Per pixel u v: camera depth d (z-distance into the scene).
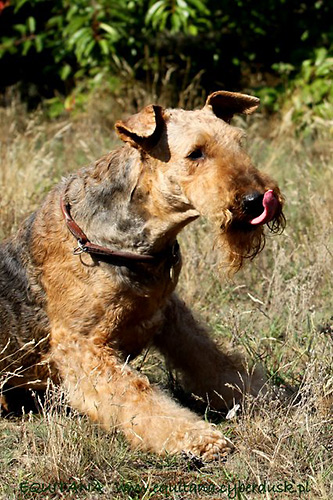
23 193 8.84
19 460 5.27
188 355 6.05
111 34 12.95
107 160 5.69
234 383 5.97
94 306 5.47
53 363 5.77
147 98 13.13
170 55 13.91
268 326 6.98
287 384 6.09
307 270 7.26
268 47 14.05
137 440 5.25
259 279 7.91
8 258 5.97
